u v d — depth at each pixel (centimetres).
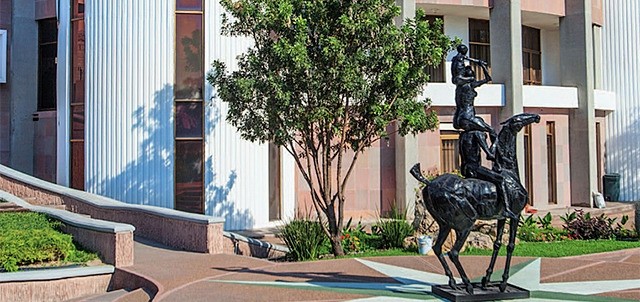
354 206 2200
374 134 1386
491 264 950
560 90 2452
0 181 1897
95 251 1297
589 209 2391
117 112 1859
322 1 1284
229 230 1841
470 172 945
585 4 2486
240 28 1357
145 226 1614
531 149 2423
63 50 2045
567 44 2528
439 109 2275
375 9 1296
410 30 1295
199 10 1853
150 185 1831
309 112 1287
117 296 1118
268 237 1738
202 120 1845
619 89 2681
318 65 1259
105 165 1872
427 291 990
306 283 1068
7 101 2378
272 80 1242
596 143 2617
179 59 1850
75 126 2002
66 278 1143
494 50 2356
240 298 959
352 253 1442
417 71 1303
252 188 1878
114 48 1866
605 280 1076
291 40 1277
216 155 1842
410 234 1563
